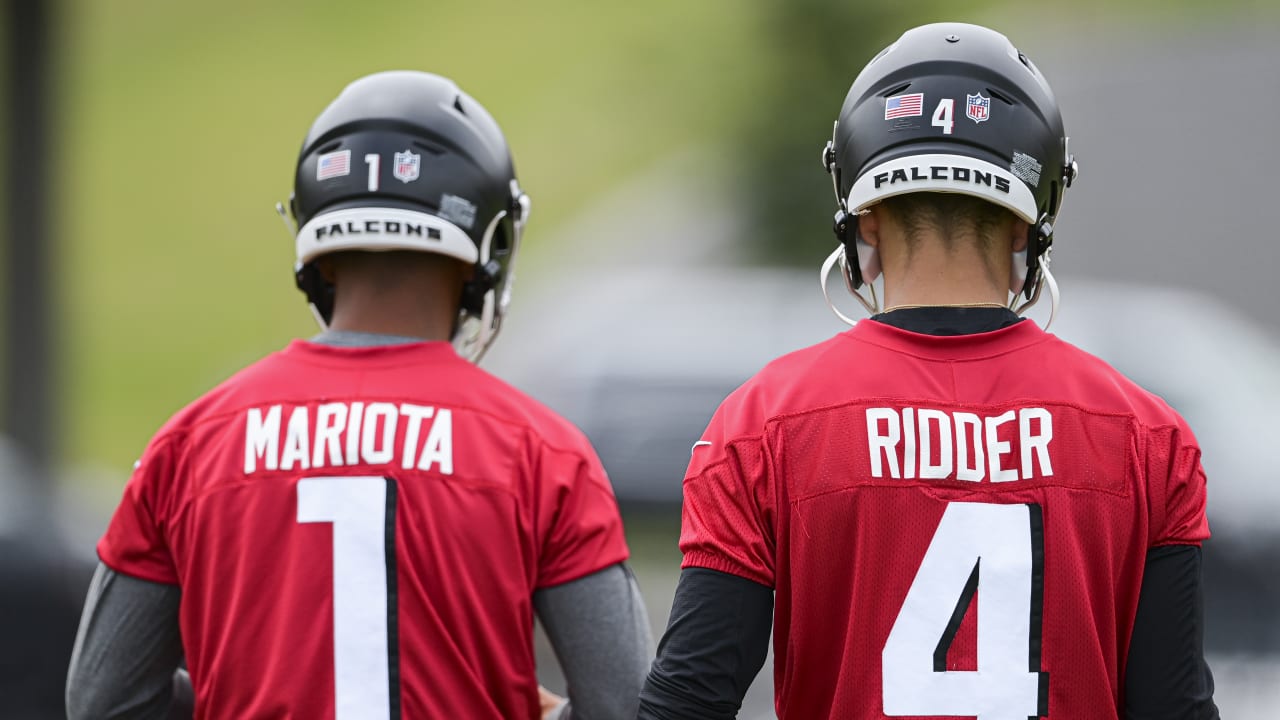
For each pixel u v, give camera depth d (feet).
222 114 306.96
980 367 26.14
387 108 29.48
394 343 29.27
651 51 180.14
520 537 28.25
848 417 25.93
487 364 146.30
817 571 25.70
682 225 215.92
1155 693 25.54
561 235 239.30
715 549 26.00
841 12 153.89
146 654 28.37
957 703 24.88
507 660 28.07
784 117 154.81
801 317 106.52
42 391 92.63
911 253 26.78
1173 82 170.30
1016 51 27.63
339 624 27.30
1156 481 25.57
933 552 25.25
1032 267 27.35
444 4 365.20
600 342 104.37
